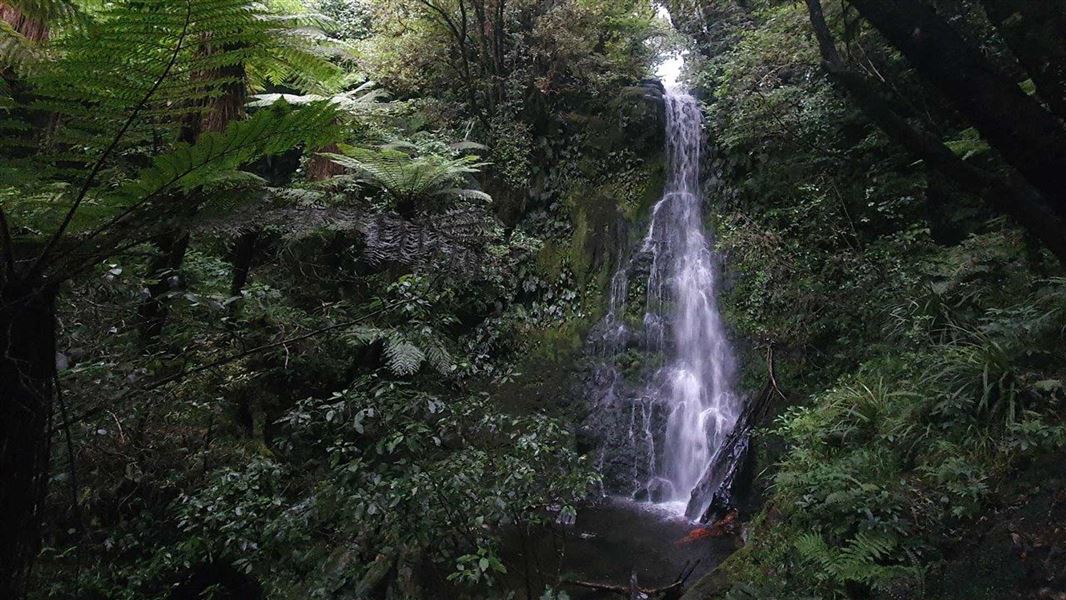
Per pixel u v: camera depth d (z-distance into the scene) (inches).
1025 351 165.2
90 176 64.3
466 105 378.3
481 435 146.6
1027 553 120.4
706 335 305.4
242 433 207.3
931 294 214.5
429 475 120.5
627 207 354.0
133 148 88.7
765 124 301.1
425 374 228.7
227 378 175.5
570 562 194.1
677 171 359.9
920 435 163.9
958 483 139.7
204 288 209.3
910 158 272.7
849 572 125.3
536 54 379.2
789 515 170.2
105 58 58.9
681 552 208.7
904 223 270.4
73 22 143.2
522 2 383.9
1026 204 103.4
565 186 366.0
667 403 298.8
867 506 141.5
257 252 283.6
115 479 147.9
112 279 124.4
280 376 231.6
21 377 58.2
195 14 58.9
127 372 134.8
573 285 342.6
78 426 129.1
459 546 147.7
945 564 128.2
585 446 295.3
